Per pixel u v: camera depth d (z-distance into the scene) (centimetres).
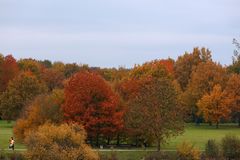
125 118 8512
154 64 13150
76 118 8306
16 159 6806
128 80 10175
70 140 6269
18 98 13362
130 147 8456
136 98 8362
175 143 8962
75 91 8388
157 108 8112
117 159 7169
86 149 6291
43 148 6122
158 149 7875
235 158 7512
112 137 8881
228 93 13338
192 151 7344
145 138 8306
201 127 13562
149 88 8431
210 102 13025
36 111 8419
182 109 8406
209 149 7550
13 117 13538
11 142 7488
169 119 8056
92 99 8406
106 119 8381
